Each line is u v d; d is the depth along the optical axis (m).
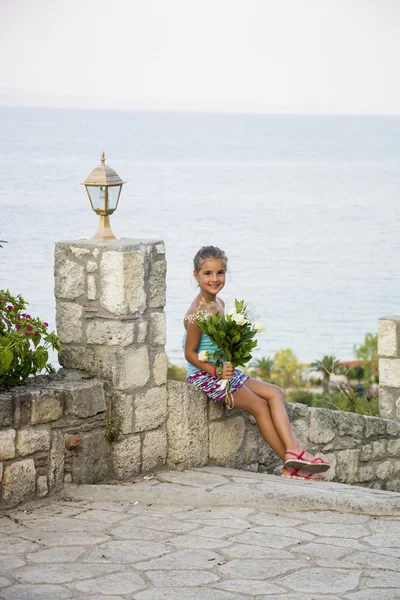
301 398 33.81
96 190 5.77
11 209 156.62
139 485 5.55
